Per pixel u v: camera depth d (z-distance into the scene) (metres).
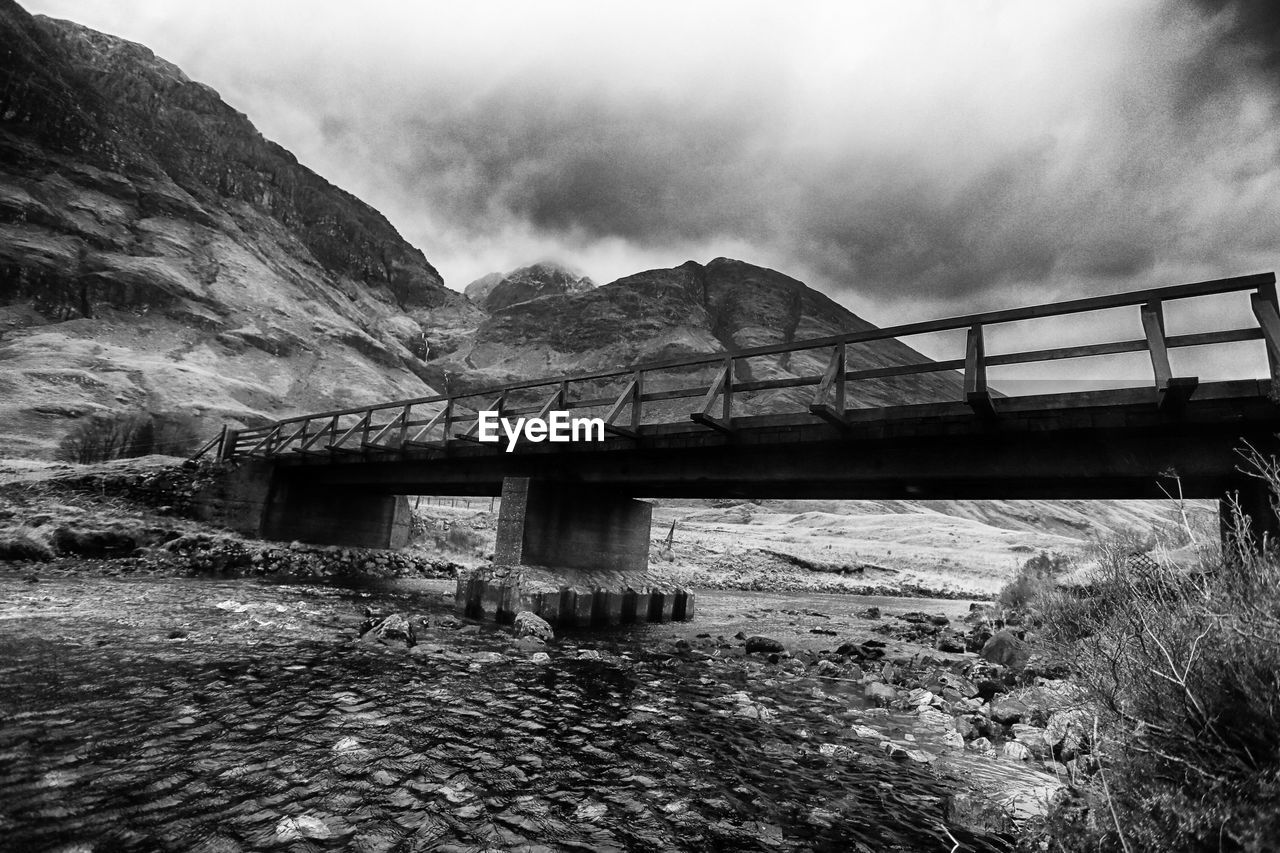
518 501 18.48
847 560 65.62
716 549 57.94
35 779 5.09
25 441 96.56
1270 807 2.71
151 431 62.56
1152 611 4.02
